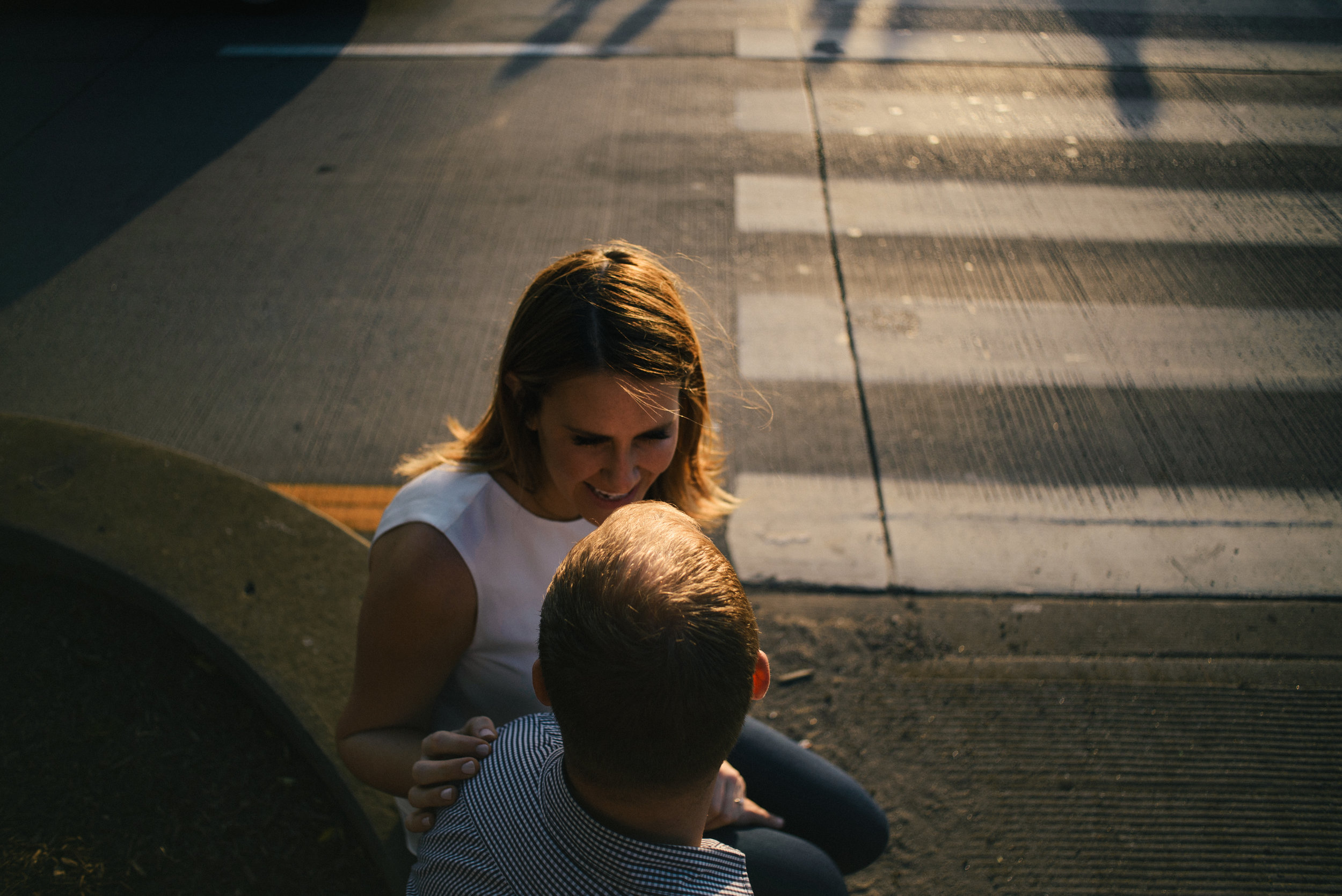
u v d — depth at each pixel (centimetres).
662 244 520
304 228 529
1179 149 617
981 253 520
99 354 436
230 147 606
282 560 291
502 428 153
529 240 521
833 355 447
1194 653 314
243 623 270
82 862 226
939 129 642
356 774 155
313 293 480
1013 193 573
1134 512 366
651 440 144
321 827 237
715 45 758
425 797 119
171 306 469
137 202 550
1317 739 287
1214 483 378
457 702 168
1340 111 658
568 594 95
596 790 96
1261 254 516
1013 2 847
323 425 402
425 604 145
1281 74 711
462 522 147
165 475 319
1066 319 470
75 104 655
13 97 661
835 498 373
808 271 504
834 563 346
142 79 689
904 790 272
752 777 192
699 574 93
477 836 107
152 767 248
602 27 786
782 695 300
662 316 135
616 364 130
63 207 544
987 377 433
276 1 793
